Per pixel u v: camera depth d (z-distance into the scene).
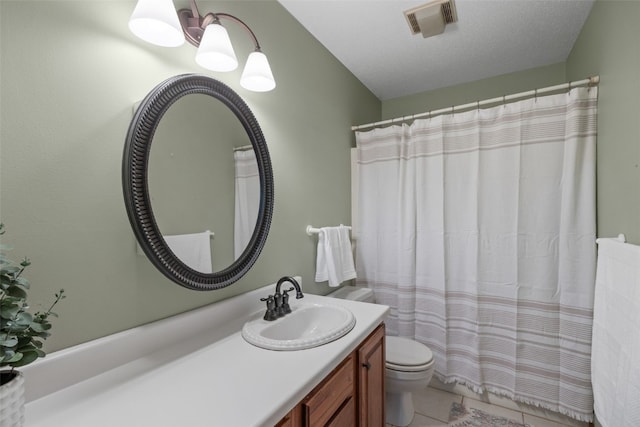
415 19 1.80
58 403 0.73
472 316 1.95
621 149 1.29
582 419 1.64
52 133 0.78
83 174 0.84
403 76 2.52
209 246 1.17
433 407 1.91
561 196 1.71
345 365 1.06
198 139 1.14
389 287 2.29
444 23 1.83
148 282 1.00
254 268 1.45
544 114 1.75
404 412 1.75
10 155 0.72
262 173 1.43
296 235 1.75
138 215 0.92
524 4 1.67
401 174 2.19
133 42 0.97
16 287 0.57
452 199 2.03
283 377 0.84
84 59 0.85
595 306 1.30
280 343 1.01
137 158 0.92
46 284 0.77
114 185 0.91
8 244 0.72
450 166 2.03
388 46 2.07
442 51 2.15
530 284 1.79
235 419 0.67
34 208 0.75
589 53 1.74
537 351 1.78
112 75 0.91
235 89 1.36
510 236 1.84
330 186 2.11
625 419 1.00
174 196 1.05
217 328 1.20
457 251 2.02
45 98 0.77
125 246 0.94
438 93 2.75
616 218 1.35
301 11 1.72
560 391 1.71
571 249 1.67
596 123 1.60
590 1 1.64
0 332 0.53
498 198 1.87
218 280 1.18
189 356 0.96
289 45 1.72
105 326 0.89
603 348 1.21
